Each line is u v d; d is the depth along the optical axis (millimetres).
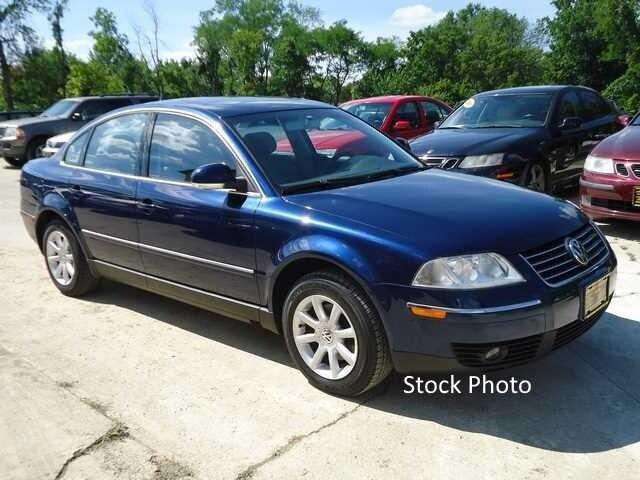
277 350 4023
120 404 3400
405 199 3418
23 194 5523
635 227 6625
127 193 4344
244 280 3664
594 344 3855
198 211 3824
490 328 2852
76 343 4258
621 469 2672
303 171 3818
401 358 3043
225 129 3902
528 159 7004
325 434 3023
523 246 3021
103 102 15562
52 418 3275
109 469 2828
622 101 35625
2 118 18031
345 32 70812
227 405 3344
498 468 2707
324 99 72938
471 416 3135
